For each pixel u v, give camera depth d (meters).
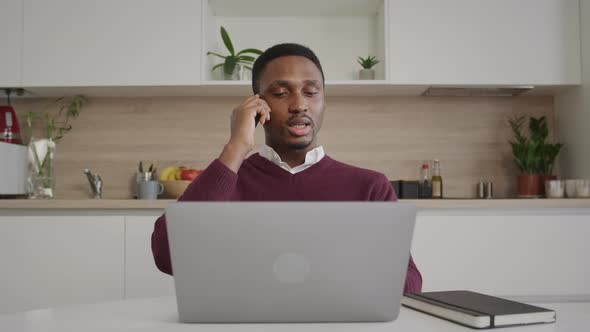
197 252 0.71
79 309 0.91
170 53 2.60
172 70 2.60
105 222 2.28
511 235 2.30
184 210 0.69
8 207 2.26
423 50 2.60
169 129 2.89
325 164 1.45
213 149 2.88
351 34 2.91
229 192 1.07
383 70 2.68
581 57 2.62
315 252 0.71
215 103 2.90
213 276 0.71
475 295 0.91
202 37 2.61
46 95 2.84
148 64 2.59
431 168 2.88
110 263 2.27
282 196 1.42
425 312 0.85
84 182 2.86
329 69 2.89
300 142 1.36
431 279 2.28
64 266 2.27
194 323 0.75
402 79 2.60
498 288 2.29
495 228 2.30
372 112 2.90
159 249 1.16
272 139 1.42
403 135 2.90
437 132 2.90
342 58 2.90
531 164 2.74
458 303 0.81
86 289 2.27
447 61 2.60
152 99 2.90
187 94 2.84
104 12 2.60
